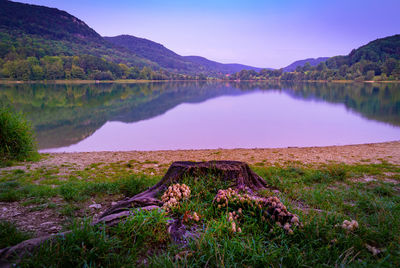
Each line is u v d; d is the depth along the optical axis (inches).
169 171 176.1
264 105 2181.3
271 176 253.9
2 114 389.1
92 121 1264.8
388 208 154.6
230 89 5378.9
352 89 4660.4
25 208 169.3
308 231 108.0
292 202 171.5
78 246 89.0
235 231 108.7
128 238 100.2
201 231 109.5
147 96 3203.7
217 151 543.8
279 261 93.1
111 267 85.9
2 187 227.8
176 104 2257.6
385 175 291.9
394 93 3388.3
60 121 1243.2
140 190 210.5
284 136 879.7
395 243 102.6
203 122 1254.3
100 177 299.6
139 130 1023.6
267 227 115.0
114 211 132.9
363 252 98.9
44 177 292.0
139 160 435.5
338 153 489.7
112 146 729.0
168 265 86.4
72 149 682.2
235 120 1321.4
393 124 1141.1
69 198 192.7
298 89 5172.2
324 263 90.4
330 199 181.2
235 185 167.3
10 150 394.0
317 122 1227.9
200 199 145.3
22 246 90.1
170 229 110.1
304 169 325.7
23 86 5078.7
